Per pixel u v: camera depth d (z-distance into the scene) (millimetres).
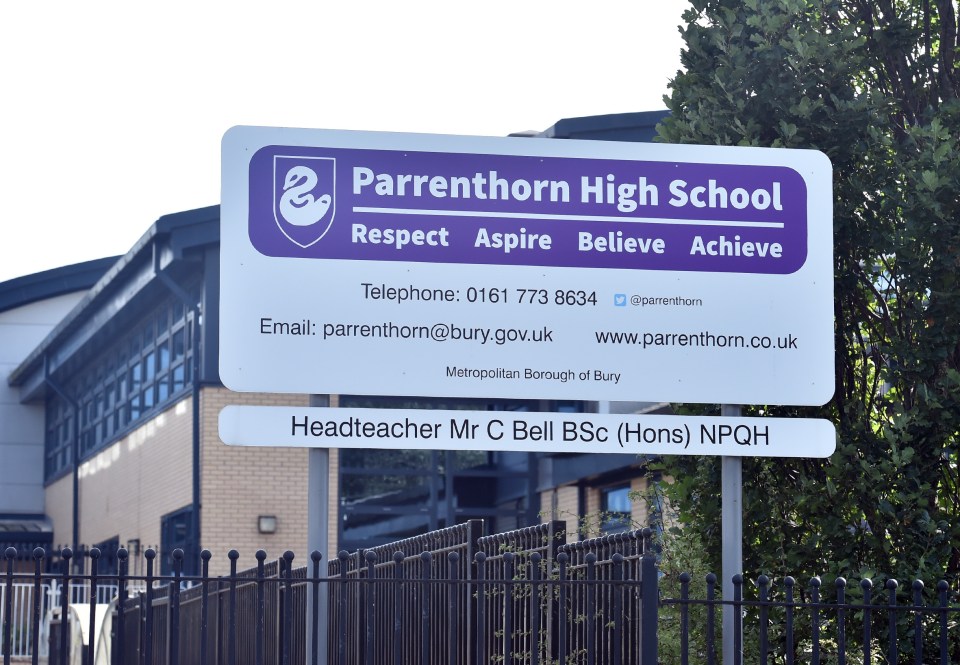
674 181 9242
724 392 9109
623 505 25578
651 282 9133
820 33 9656
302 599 13977
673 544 10172
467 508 28578
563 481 26844
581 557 9992
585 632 9805
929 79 9828
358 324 8836
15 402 43219
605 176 9172
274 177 8898
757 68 9453
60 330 36469
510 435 8781
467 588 11234
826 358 9242
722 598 8883
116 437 34469
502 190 9070
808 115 9312
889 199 9258
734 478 8984
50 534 41250
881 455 9117
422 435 8703
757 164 9305
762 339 9195
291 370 8742
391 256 8922
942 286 9117
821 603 8578
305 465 27562
